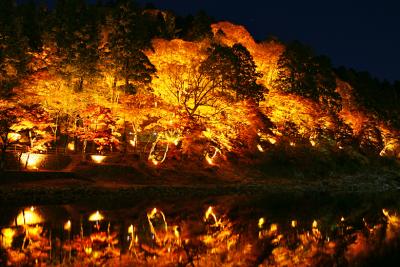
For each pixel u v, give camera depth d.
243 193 47.84
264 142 65.38
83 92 45.28
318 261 18.17
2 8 43.28
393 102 88.88
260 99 57.94
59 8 46.59
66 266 16.36
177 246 20.22
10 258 17.14
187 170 50.50
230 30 69.56
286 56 68.31
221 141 55.53
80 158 45.53
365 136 82.38
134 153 50.06
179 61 52.53
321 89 70.75
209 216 29.81
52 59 45.47
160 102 51.09
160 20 73.62
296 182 58.25
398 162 87.31
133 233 22.73
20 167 40.41
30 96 41.62
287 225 27.11
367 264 17.78
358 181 66.56
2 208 29.36
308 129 67.50
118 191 37.88
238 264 17.47
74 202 33.53
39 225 23.89
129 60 48.09
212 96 52.53
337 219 30.70
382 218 31.88
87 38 45.88
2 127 37.56
